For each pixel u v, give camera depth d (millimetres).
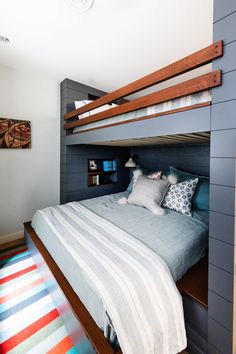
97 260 1075
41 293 1548
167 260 1131
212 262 924
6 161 2436
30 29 1651
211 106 900
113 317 792
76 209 2035
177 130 1104
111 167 3475
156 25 1606
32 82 2568
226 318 891
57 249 1360
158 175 2398
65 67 2371
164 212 1854
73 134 2500
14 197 2531
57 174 2941
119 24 1588
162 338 887
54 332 1222
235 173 806
